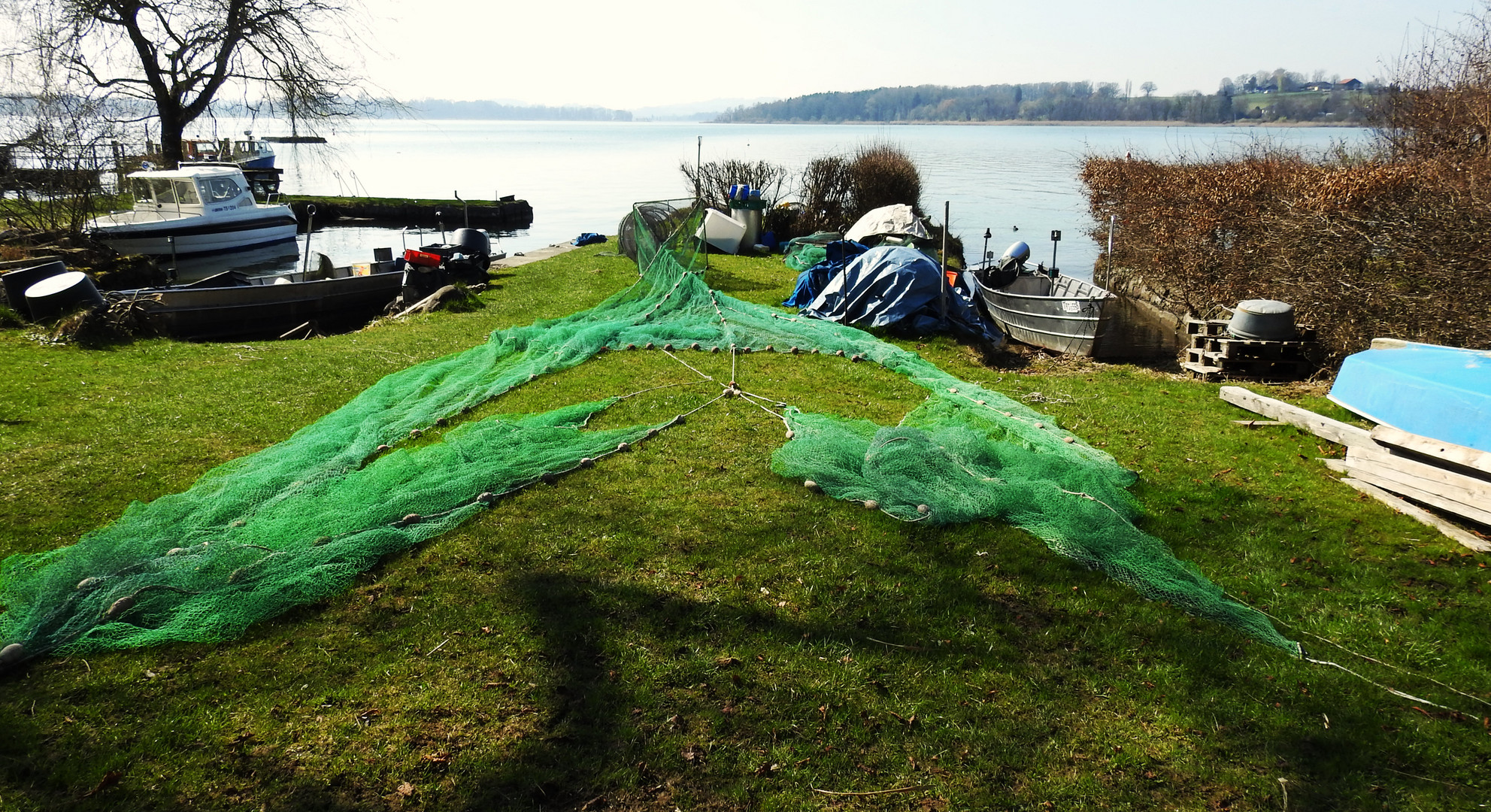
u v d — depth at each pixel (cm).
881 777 429
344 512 642
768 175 2892
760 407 954
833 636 534
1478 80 1572
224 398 971
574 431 836
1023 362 1325
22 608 527
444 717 456
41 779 408
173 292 1512
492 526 657
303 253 2989
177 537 606
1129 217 1808
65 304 1320
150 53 2870
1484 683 502
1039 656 522
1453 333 1047
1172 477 790
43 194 2194
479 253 1947
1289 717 474
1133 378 1185
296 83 3045
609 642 521
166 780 412
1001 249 2811
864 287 1435
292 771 420
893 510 688
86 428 853
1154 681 502
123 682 476
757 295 1702
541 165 8175
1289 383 1136
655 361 1152
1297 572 622
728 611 554
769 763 434
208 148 3856
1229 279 1419
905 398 1027
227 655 502
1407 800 419
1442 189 1148
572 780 420
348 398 990
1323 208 1234
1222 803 418
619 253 2180
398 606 554
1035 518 673
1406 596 589
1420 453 708
